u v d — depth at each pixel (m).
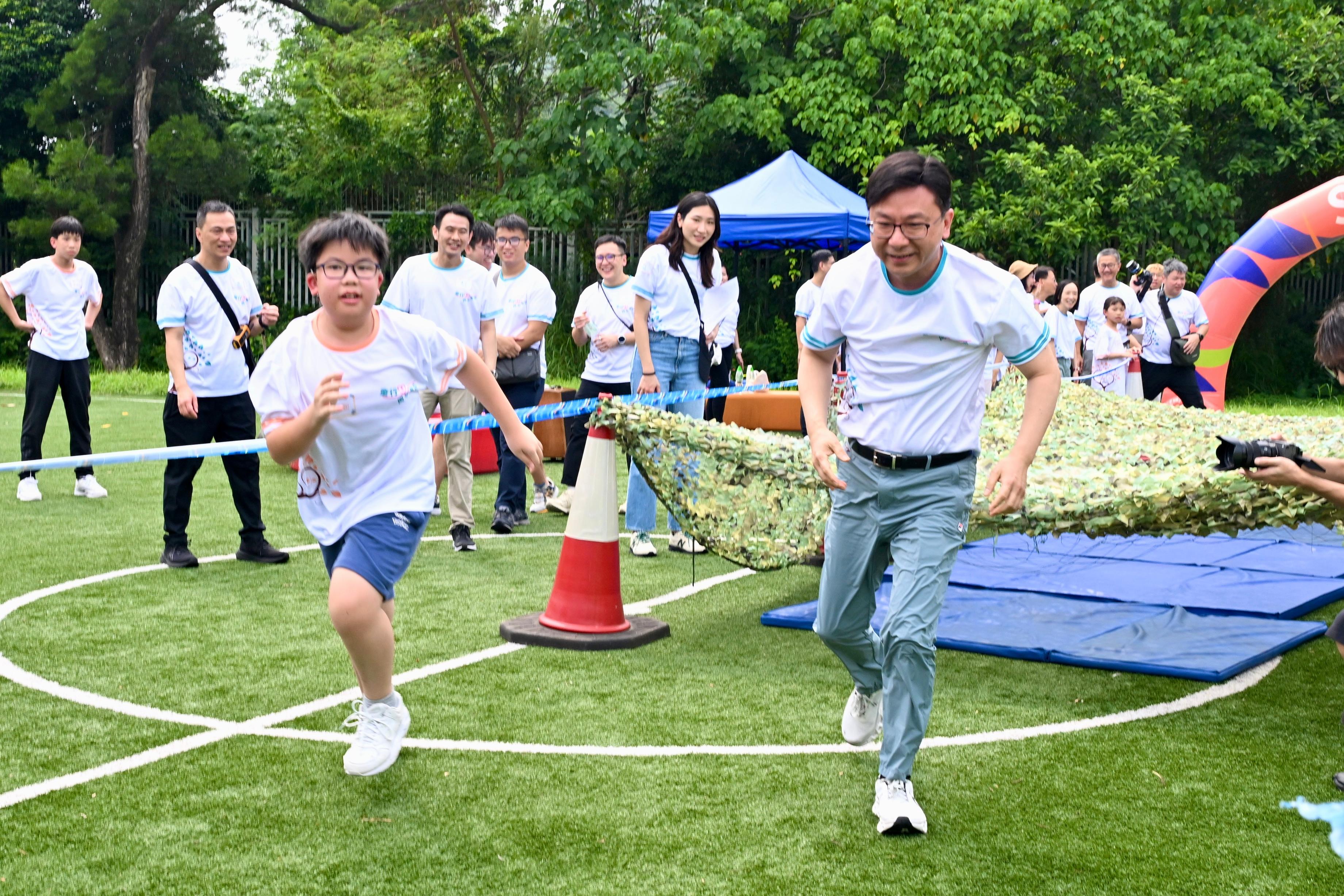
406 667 4.88
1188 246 19.84
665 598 6.15
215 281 6.69
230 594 6.12
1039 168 18.98
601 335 7.97
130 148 24.50
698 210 6.98
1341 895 2.95
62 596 6.06
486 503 9.15
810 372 3.64
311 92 24.98
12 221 23.92
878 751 3.97
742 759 3.88
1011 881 3.03
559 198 20.84
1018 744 4.02
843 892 2.96
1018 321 3.39
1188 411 8.45
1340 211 14.45
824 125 19.53
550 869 3.09
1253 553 7.20
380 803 3.51
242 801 3.52
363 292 3.48
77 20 24.52
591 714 4.32
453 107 24.88
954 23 19.11
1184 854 3.19
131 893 2.95
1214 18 19.92
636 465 5.72
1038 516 4.80
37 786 3.61
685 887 2.99
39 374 8.97
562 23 22.55
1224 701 4.48
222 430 6.80
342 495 3.66
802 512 5.53
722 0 20.59
